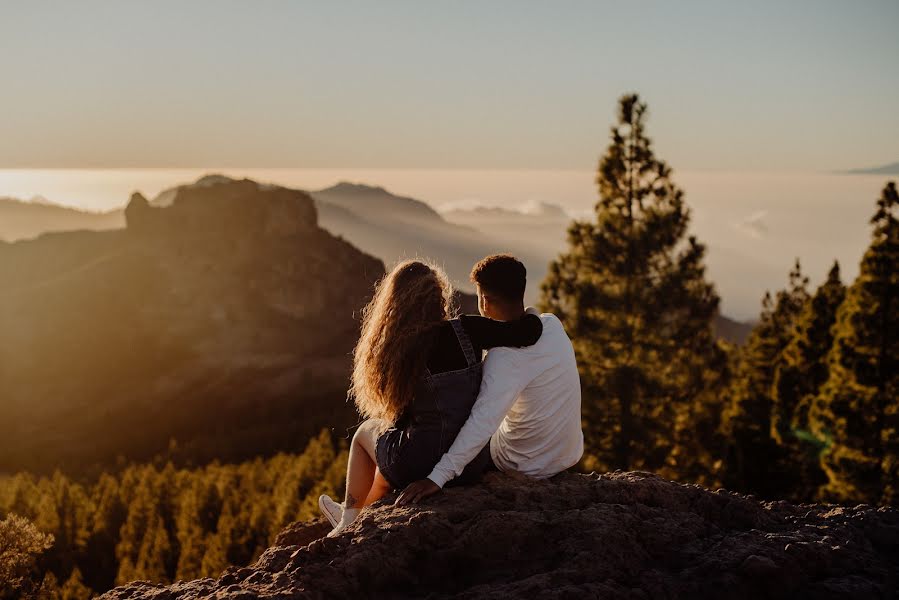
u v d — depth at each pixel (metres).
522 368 3.96
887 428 17.34
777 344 30.91
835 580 3.14
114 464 133.25
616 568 3.20
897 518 3.97
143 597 3.19
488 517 3.48
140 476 59.25
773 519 3.99
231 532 37.38
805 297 35.06
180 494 52.84
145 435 153.50
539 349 4.04
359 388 4.00
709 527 3.76
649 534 3.49
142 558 37.81
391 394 3.87
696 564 3.28
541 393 4.11
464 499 3.80
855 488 17.27
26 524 7.29
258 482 54.22
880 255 17.38
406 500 3.75
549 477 4.38
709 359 19.17
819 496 18.73
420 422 3.91
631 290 17.81
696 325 18.02
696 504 4.07
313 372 196.00
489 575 3.31
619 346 17.25
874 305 17.38
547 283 18.33
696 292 17.70
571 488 4.03
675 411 17.88
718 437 26.48
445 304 4.02
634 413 17.44
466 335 3.89
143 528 46.56
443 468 3.81
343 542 3.40
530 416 4.17
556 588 3.01
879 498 16.95
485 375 3.96
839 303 24.55
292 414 150.00
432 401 3.87
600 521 3.51
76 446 152.75
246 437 115.50
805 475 22.88
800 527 3.80
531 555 3.38
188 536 39.69
